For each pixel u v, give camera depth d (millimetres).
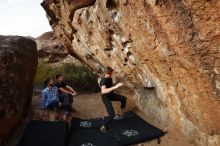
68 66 10492
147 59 4492
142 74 5230
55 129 4914
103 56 6262
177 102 4500
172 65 3887
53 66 11523
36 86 8328
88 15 5523
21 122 5230
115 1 4172
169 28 3289
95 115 6363
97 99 7594
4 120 4312
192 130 4336
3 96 4324
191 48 3150
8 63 4656
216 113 3539
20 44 5414
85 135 4977
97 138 4844
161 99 5168
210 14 2580
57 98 5762
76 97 7879
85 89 8469
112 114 4934
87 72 9305
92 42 6184
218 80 3094
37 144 4449
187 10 2818
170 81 4320
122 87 6926
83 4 5609
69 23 6656
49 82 5855
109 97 5086
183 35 3131
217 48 2787
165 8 3111
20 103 5035
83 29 6105
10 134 4684
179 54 3479
